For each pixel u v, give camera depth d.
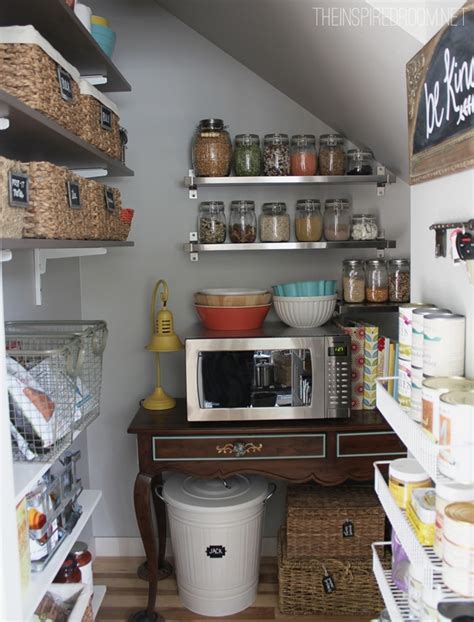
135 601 2.49
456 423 0.95
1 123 1.23
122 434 2.83
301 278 2.77
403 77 1.66
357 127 2.39
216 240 2.58
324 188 2.73
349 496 2.47
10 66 1.30
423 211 1.42
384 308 2.51
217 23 2.35
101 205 1.83
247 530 2.36
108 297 2.78
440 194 1.31
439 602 1.00
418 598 1.21
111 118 2.00
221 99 2.70
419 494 1.16
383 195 2.72
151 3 2.67
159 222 2.75
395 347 2.44
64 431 1.56
